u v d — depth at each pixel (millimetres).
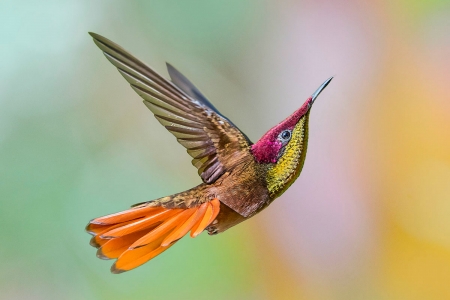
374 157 1724
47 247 1678
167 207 1541
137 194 1700
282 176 1548
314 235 1700
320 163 1738
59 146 1694
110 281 1672
